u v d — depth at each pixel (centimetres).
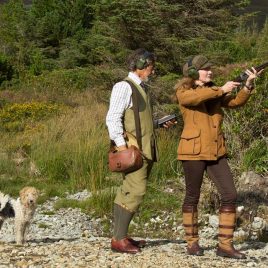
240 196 1254
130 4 1944
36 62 3253
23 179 1580
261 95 1281
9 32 3606
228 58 2127
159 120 815
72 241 941
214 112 773
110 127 764
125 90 768
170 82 1948
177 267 716
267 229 1142
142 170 777
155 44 2028
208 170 779
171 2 2056
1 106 2527
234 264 740
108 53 2091
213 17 2136
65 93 2697
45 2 3716
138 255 775
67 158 1608
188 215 786
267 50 3059
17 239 908
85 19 3519
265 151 1305
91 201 1327
